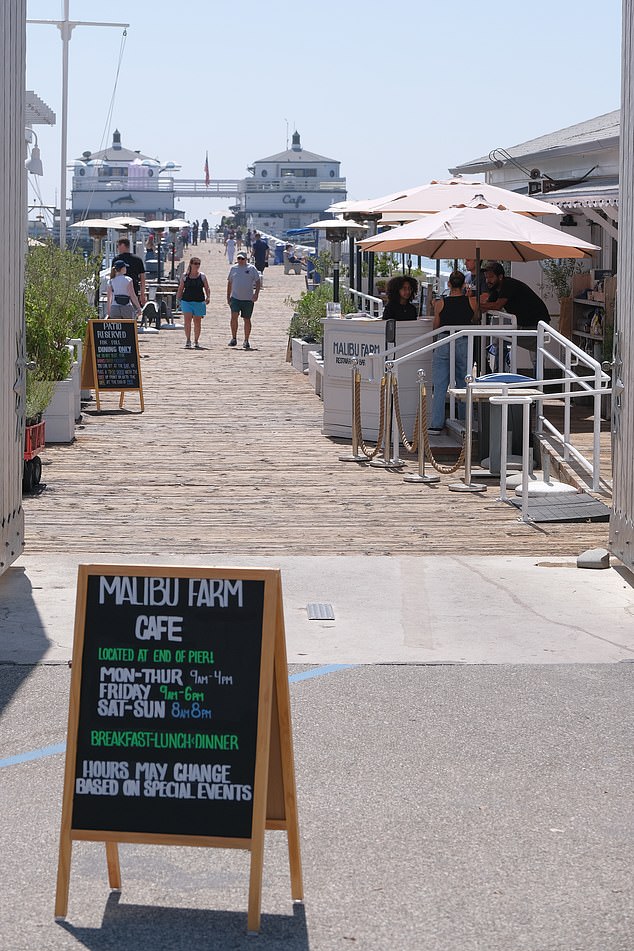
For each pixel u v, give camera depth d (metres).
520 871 4.86
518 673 7.27
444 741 6.21
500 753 6.07
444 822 5.31
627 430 9.37
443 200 16.84
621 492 9.55
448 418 16.95
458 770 5.86
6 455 8.95
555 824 5.29
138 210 123.50
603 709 6.67
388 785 5.69
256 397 20.91
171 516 11.57
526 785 5.69
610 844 5.10
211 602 4.50
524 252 17.80
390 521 11.49
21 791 5.63
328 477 13.77
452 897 4.66
